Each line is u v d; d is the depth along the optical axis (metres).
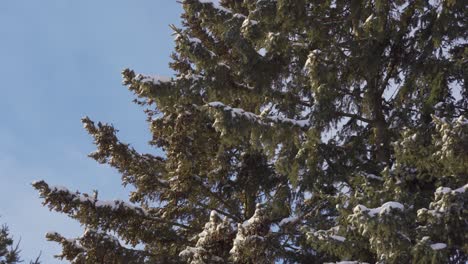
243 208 14.82
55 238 13.00
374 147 12.49
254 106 13.66
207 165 14.38
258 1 11.65
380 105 12.05
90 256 12.41
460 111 11.35
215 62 11.73
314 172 11.37
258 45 11.84
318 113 10.98
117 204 13.27
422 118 11.45
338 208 9.70
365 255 9.88
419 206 9.88
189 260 11.56
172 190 14.17
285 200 12.51
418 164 9.55
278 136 10.93
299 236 12.49
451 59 11.29
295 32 12.15
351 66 11.83
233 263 11.30
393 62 11.98
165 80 11.57
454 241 9.00
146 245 14.07
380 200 9.73
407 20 11.55
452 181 9.55
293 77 12.22
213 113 10.70
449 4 10.59
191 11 12.20
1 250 13.55
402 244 8.45
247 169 14.22
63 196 12.72
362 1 11.69
